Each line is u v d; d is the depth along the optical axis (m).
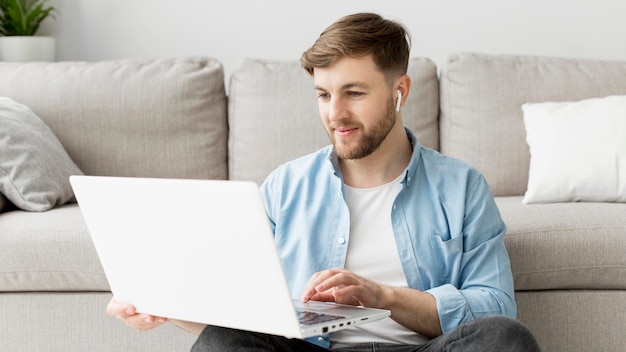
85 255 2.07
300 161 1.76
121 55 3.19
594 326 2.05
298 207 1.71
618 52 3.13
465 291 1.56
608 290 2.07
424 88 2.64
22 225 2.12
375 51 1.53
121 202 1.37
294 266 1.68
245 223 1.25
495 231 1.67
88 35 3.19
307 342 1.53
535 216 2.10
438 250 1.64
